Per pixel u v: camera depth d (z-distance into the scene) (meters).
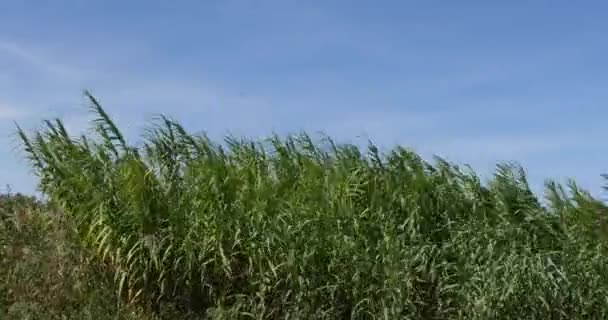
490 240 11.64
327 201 11.70
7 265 12.20
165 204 11.73
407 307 11.25
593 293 11.66
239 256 11.66
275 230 11.34
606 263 11.77
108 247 11.46
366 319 11.32
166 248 11.48
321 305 11.30
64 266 11.95
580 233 12.16
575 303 11.58
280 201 11.67
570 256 11.73
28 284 11.87
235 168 12.15
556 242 12.08
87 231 11.80
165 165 12.09
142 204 11.58
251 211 11.59
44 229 12.52
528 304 11.31
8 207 13.31
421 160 12.56
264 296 11.35
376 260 11.37
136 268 11.52
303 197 11.84
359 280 11.29
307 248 11.33
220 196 11.64
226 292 11.54
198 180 11.75
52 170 12.01
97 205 11.59
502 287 11.23
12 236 12.62
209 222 11.50
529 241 11.98
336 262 11.38
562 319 11.48
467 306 11.27
